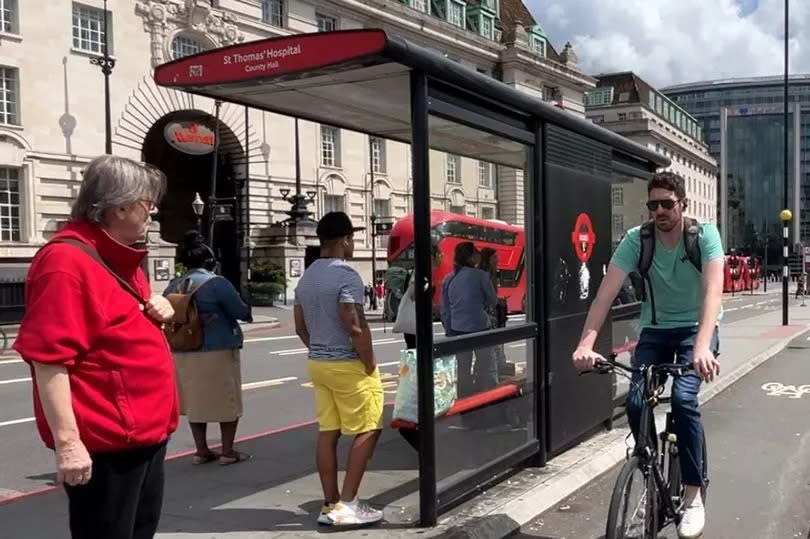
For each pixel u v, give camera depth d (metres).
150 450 2.76
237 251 37.97
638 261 4.18
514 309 5.58
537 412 5.75
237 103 5.23
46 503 5.22
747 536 4.75
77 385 2.55
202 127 34.72
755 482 5.92
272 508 4.97
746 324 22.67
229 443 6.16
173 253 30.55
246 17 36.25
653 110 82.19
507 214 5.66
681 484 4.18
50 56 29.72
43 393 2.45
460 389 4.87
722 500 5.47
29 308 2.52
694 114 125.12
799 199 103.38
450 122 4.65
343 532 4.46
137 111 32.78
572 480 5.57
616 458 6.25
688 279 4.12
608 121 79.94
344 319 4.44
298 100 5.22
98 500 2.67
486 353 5.18
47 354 2.43
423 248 4.30
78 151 30.66
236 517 4.79
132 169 2.73
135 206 2.73
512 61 52.66
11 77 28.89
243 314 6.12
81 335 2.51
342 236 4.61
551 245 5.76
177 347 5.99
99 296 2.57
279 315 31.19
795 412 8.73
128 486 2.71
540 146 5.61
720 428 7.89
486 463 5.13
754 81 121.12
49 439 2.59
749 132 120.62
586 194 6.40
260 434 7.58
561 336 5.96
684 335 4.22
